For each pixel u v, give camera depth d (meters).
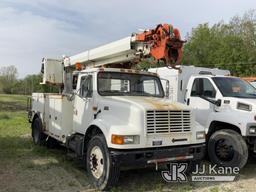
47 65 9.51
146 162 5.36
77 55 9.09
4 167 7.09
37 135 9.31
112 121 5.68
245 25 42.41
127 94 6.75
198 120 7.71
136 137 5.32
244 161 6.62
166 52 6.25
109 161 5.39
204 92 7.77
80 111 6.91
